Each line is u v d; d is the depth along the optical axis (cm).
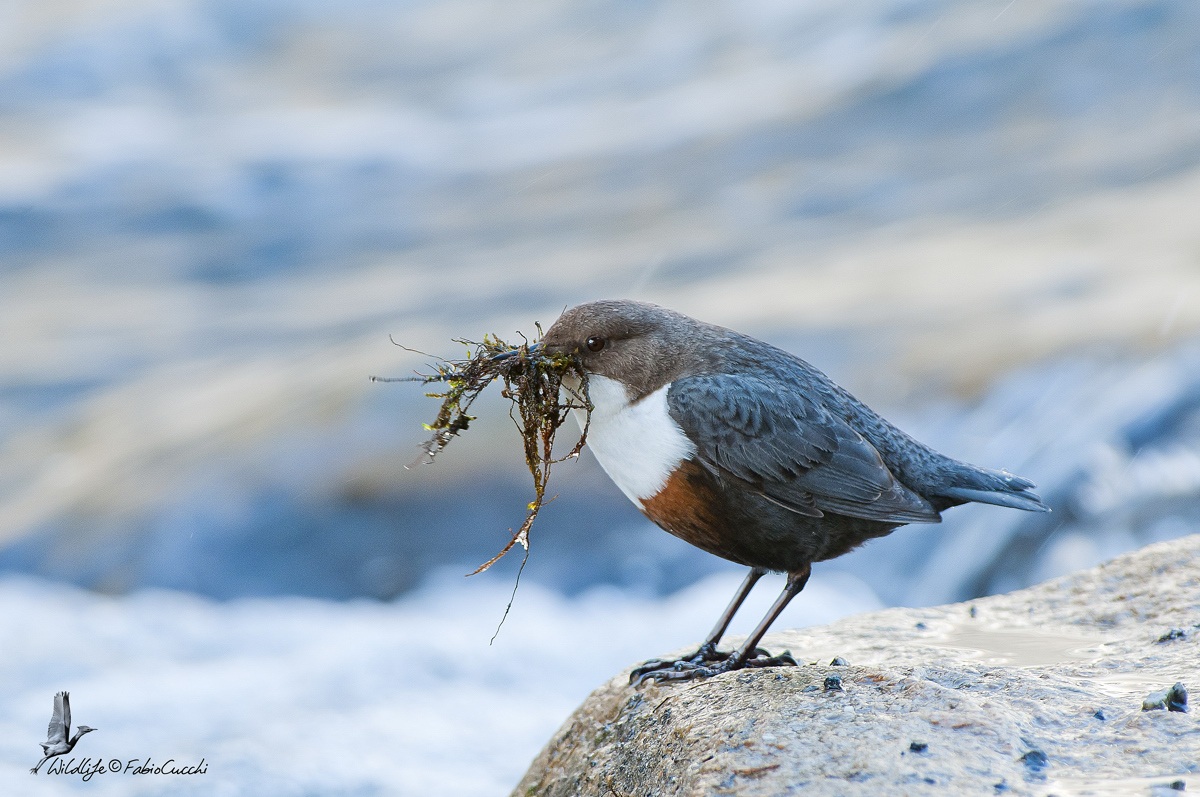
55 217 3069
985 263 1762
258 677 1038
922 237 1997
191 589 1317
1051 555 1102
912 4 3441
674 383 564
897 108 2795
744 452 546
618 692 563
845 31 3528
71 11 4703
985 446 1245
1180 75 2538
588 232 2508
